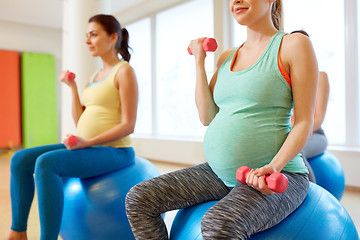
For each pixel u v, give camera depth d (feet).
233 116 3.14
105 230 4.44
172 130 14.57
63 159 4.19
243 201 2.50
